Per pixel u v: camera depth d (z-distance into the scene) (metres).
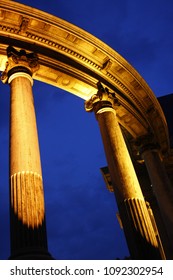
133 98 30.09
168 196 27.41
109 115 24.86
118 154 22.73
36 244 14.20
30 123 18.55
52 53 24.81
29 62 22.14
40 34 24.41
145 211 20.72
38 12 23.70
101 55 26.98
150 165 29.47
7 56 22.06
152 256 18.91
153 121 32.91
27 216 14.85
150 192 35.38
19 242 14.16
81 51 26.44
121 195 21.22
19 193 15.53
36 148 17.70
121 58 27.84
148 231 19.84
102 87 26.17
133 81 29.45
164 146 34.25
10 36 23.19
